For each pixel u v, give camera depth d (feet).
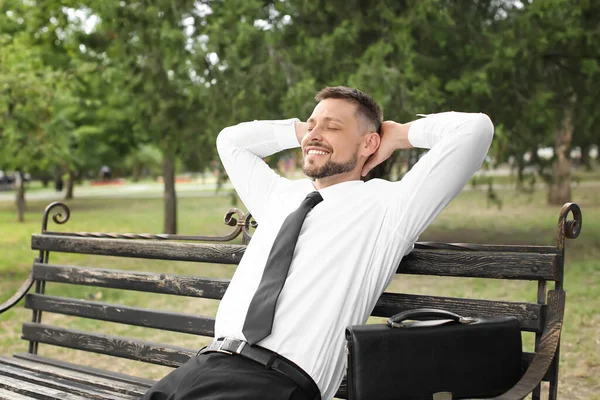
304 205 7.91
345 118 8.13
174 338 19.90
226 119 31.45
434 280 28.50
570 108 34.63
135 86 37.27
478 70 31.42
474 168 7.88
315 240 7.63
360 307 7.57
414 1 30.94
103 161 79.56
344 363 7.53
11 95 30.53
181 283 10.12
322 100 8.36
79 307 11.13
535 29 31.32
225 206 77.30
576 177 43.78
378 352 6.82
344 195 7.90
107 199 99.81
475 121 7.76
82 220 62.08
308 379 7.15
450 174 7.72
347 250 7.55
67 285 28.71
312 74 31.37
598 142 41.24
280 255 7.54
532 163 36.70
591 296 23.47
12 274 31.96
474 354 7.00
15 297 11.47
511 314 7.79
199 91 32.32
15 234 50.83
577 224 7.80
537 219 50.72
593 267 29.50
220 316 7.73
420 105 27.32
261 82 30.48
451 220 52.06
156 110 35.70
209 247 10.00
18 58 32.32
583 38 32.76
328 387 7.43
